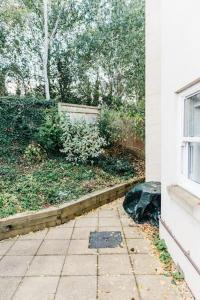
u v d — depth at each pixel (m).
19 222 4.54
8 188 5.88
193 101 3.22
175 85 3.39
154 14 6.18
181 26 3.12
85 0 12.01
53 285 3.07
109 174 7.95
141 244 4.16
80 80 13.73
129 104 10.95
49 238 4.45
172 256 3.54
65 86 13.76
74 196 5.97
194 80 2.77
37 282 3.14
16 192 5.69
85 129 8.31
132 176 8.23
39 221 4.79
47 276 3.27
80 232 4.71
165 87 3.85
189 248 2.92
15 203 5.19
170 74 3.61
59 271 3.38
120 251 3.92
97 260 3.65
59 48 13.14
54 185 6.36
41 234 4.62
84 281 3.13
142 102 10.02
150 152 6.43
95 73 13.58
